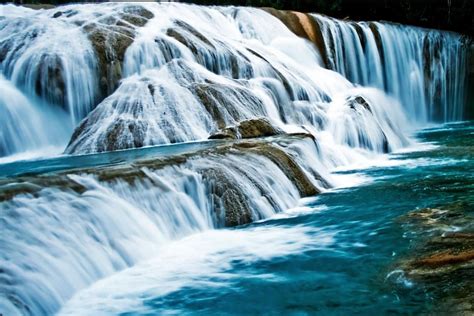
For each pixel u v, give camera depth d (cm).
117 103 1341
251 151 1032
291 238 784
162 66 1504
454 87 2869
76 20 1652
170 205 810
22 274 568
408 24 3056
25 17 1661
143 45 1547
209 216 863
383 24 2570
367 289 589
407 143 1778
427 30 2773
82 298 590
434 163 1345
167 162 863
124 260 683
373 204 947
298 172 1070
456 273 592
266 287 611
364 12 3183
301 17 2309
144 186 793
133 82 1405
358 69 2406
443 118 2788
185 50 1600
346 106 1656
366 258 681
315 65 2144
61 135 1412
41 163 1123
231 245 760
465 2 2969
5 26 1631
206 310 562
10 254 579
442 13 3034
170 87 1380
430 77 2705
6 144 1320
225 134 1277
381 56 2480
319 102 1723
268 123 1354
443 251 664
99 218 696
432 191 1012
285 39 2161
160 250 736
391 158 1485
